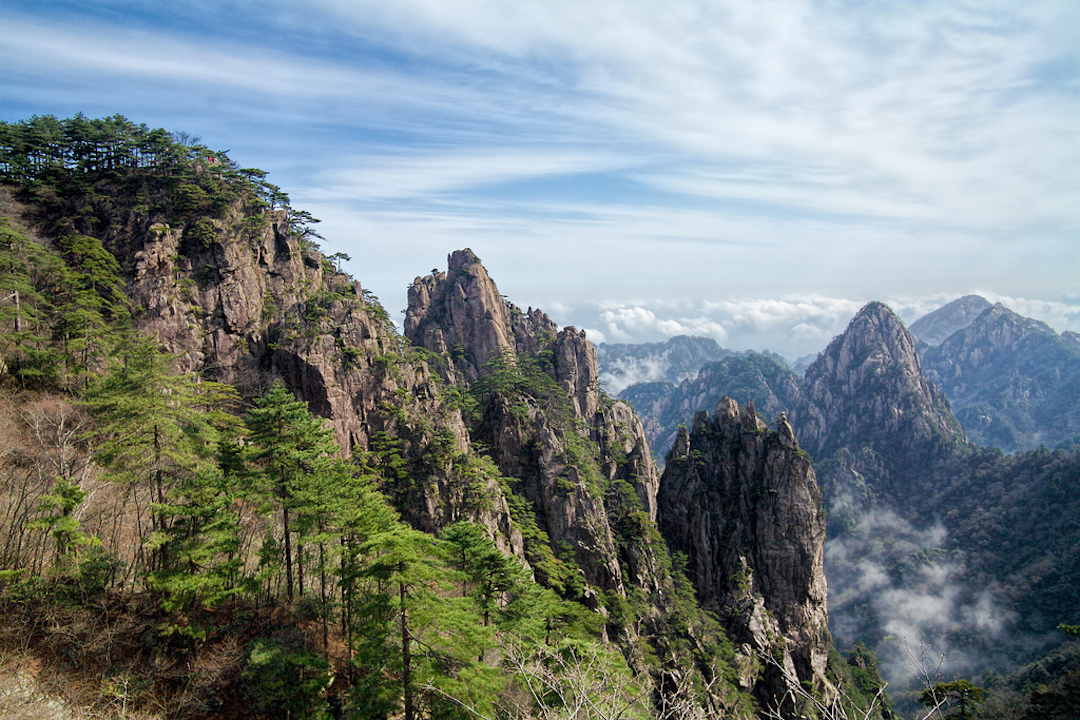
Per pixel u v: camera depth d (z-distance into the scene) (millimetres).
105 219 97562
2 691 33969
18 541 43438
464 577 47531
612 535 110250
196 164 105250
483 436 115688
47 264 78438
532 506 105688
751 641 109562
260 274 100188
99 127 104812
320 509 46594
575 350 150750
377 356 101438
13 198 95375
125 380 46562
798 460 124562
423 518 84938
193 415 49750
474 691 38906
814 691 102000
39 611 39406
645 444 153750
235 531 45938
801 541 120375
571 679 28016
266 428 49969
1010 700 92938
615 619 90875
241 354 92688
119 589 44938
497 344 148500
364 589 45250
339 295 105625
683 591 109750
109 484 49625
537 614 55562
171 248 93812
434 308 153250
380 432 93812
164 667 40562
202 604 44594
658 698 80188
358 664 41062
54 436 58406
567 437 120938
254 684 42062
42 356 68188
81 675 38281
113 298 83812
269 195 109938
